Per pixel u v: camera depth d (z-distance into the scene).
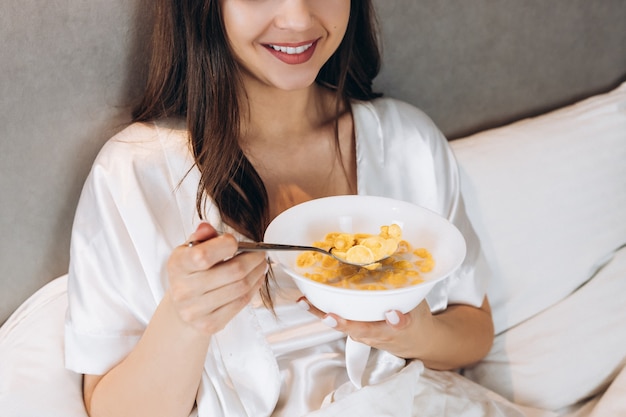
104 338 0.98
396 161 1.22
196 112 1.04
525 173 1.50
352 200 0.94
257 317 1.06
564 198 1.52
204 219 1.04
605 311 1.39
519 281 1.43
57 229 1.21
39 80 1.10
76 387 1.02
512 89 1.71
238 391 1.03
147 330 0.91
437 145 1.26
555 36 1.71
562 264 1.48
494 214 1.44
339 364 1.09
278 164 1.14
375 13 1.35
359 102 1.23
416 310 1.00
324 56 1.02
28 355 1.04
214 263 0.72
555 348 1.32
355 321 0.85
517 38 1.65
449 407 1.07
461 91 1.62
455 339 1.13
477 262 1.25
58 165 1.17
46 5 1.07
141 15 1.15
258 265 0.78
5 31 1.05
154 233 0.99
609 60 1.87
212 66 1.01
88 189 1.04
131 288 0.99
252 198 1.06
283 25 0.94
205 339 0.88
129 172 1.02
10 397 0.98
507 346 1.33
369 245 0.81
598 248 1.53
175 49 1.07
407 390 1.03
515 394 1.26
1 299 1.20
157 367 0.90
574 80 1.82
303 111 1.14
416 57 1.50
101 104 1.17
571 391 1.28
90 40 1.12
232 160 1.03
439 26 1.50
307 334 1.08
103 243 1.00
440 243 0.86
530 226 1.46
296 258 0.84
